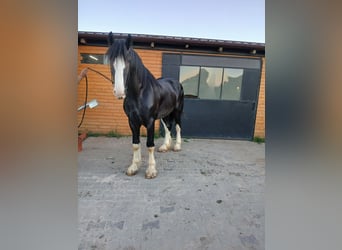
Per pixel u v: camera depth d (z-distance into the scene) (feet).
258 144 15.96
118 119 16.33
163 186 7.98
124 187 7.80
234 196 7.34
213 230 5.44
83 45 15.12
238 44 15.02
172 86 11.34
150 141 8.70
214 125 16.94
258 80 16.53
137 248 4.73
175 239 5.06
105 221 5.69
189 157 11.90
